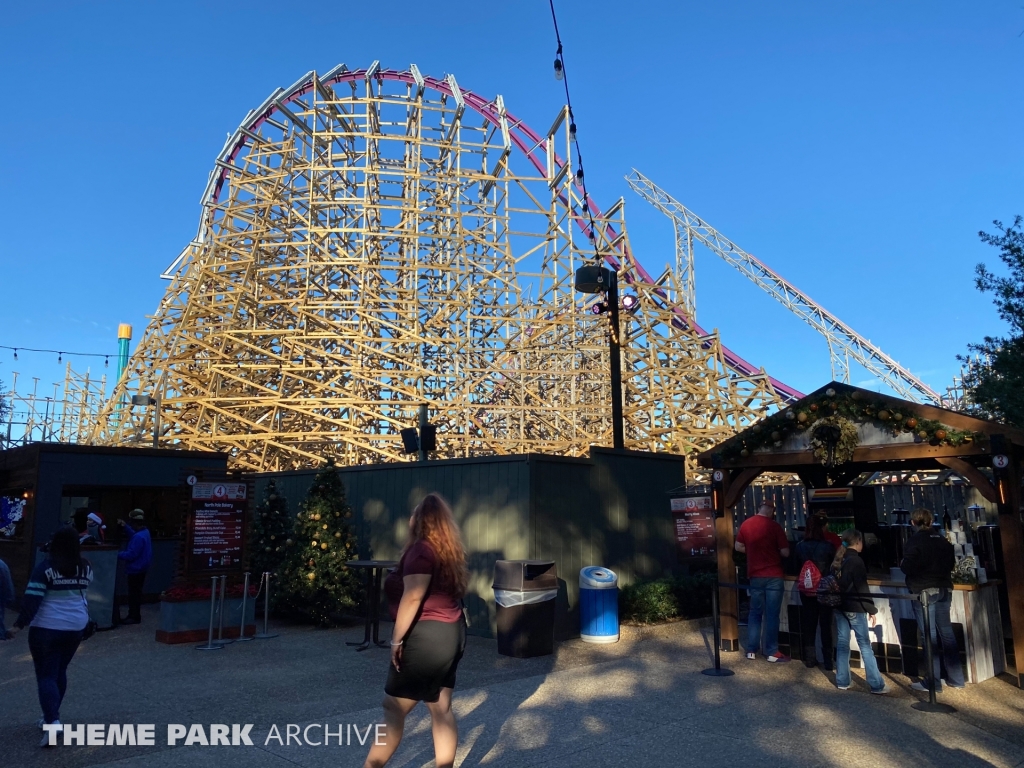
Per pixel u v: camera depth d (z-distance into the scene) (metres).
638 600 12.27
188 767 5.53
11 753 5.87
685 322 36.44
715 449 10.67
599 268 13.95
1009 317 14.27
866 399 9.32
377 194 34.66
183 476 11.41
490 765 5.55
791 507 21.80
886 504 21.58
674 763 5.60
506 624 10.04
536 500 11.47
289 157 32.94
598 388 34.34
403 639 4.50
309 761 5.65
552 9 9.03
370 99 33.00
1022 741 6.22
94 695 7.80
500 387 32.88
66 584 6.32
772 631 9.59
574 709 7.16
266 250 33.00
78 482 15.38
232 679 8.59
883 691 7.88
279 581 12.91
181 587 11.30
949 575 8.20
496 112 36.59
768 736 6.30
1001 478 8.18
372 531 14.47
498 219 33.56
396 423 28.36
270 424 28.28
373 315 30.52
